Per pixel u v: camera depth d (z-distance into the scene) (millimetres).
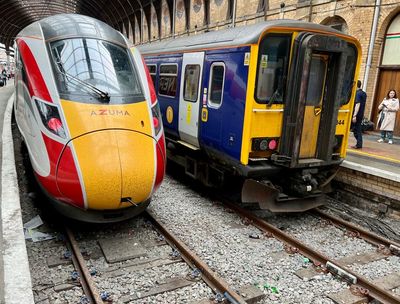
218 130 6625
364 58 11445
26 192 6988
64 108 4766
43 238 5238
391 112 10031
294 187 6520
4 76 36656
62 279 4293
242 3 17000
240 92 5926
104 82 5141
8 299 2982
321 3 12617
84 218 4980
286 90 5988
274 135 6152
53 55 5199
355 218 6992
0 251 3658
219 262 4934
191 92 7641
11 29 52562
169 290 4191
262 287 4410
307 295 4309
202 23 20688
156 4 27969
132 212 5242
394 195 6883
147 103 5391
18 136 11703
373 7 10992
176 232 5770
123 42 5895
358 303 4199
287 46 5922
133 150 4793
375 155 8617
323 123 6426
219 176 7285
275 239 5738
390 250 5484
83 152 4562
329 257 5289
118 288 4195
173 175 9250
